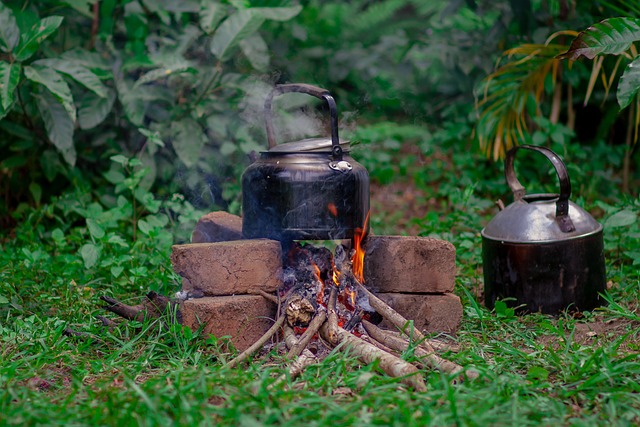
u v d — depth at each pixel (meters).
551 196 3.01
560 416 2.21
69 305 2.91
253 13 3.61
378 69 5.61
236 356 2.58
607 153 4.13
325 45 5.84
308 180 2.62
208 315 2.58
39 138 3.80
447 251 2.79
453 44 4.29
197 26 3.95
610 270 3.25
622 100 2.76
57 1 3.64
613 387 2.35
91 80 3.36
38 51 3.62
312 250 2.74
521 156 4.22
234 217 3.10
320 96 2.65
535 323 2.83
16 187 3.87
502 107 3.57
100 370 2.47
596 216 4.03
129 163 3.42
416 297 2.76
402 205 4.38
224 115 3.79
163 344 2.57
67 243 3.47
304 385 2.34
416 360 2.48
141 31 3.77
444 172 4.52
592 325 2.83
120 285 3.09
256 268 2.65
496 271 2.96
